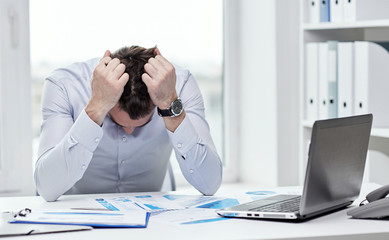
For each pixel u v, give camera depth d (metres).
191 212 1.52
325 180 1.40
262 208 1.46
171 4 3.11
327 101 2.56
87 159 1.69
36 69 2.88
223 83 3.27
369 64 2.42
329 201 1.46
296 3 2.90
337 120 1.40
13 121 2.80
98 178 1.99
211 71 3.23
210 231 1.30
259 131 3.08
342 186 1.50
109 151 1.90
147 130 1.90
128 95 1.61
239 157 3.29
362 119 1.52
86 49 2.96
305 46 2.65
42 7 2.87
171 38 3.12
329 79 2.54
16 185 2.83
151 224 1.38
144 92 1.63
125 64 1.65
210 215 1.48
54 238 1.25
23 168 2.84
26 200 1.73
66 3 2.90
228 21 3.20
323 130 1.34
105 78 1.60
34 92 2.88
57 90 1.86
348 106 2.51
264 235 1.26
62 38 2.91
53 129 1.80
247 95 3.18
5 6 2.75
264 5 2.97
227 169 3.26
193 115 1.92
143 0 3.05
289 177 2.97
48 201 1.70
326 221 1.41
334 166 1.42
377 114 2.44
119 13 3.00
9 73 2.78
